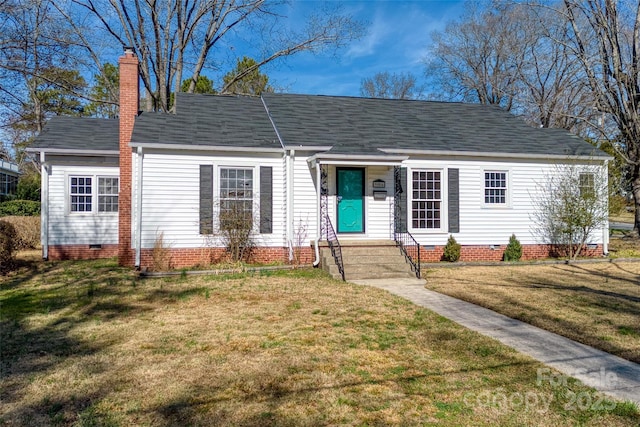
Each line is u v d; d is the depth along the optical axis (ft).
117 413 13.03
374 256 40.16
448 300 28.53
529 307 26.25
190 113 49.14
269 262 44.11
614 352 18.47
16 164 125.80
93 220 52.49
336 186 45.37
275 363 17.10
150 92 80.84
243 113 51.39
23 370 16.34
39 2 39.75
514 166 49.29
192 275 38.11
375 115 54.80
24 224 59.47
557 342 19.85
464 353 18.35
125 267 43.21
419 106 60.18
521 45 103.65
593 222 48.96
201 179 42.65
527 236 49.60
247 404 13.62
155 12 78.59
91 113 106.32
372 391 14.62
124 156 44.32
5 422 12.51
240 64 106.93
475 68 120.98
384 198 46.24
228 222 42.39
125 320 23.41
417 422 12.63
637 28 60.49
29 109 52.08
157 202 41.63
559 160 50.21
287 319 23.59
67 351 18.48
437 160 47.24
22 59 39.22
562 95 92.68
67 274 39.04
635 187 65.21
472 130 53.57
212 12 84.23
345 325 22.45
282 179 44.70
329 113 53.47
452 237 46.55
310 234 44.32
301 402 13.79
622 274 39.34
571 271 41.24
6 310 25.67
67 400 13.91
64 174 51.52
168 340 19.95
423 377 15.83
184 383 15.20
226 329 21.70
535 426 12.44
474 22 118.42
